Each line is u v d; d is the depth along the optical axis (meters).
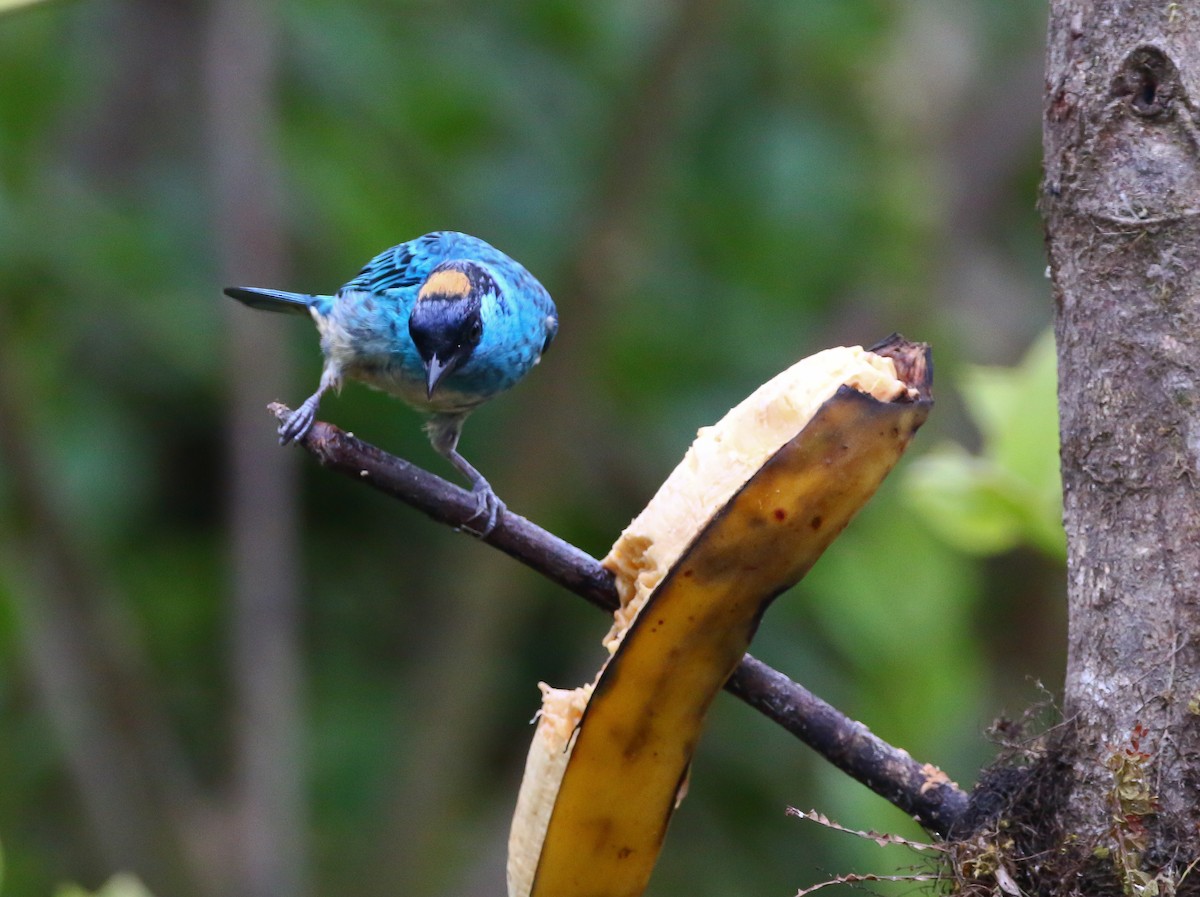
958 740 10.27
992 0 13.66
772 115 11.80
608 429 11.31
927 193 12.45
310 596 11.88
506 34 11.81
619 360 11.27
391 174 11.36
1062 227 3.84
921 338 11.95
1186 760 3.57
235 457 10.41
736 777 11.16
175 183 11.55
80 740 10.26
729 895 10.73
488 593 11.21
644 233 11.05
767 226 11.57
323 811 11.16
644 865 4.07
